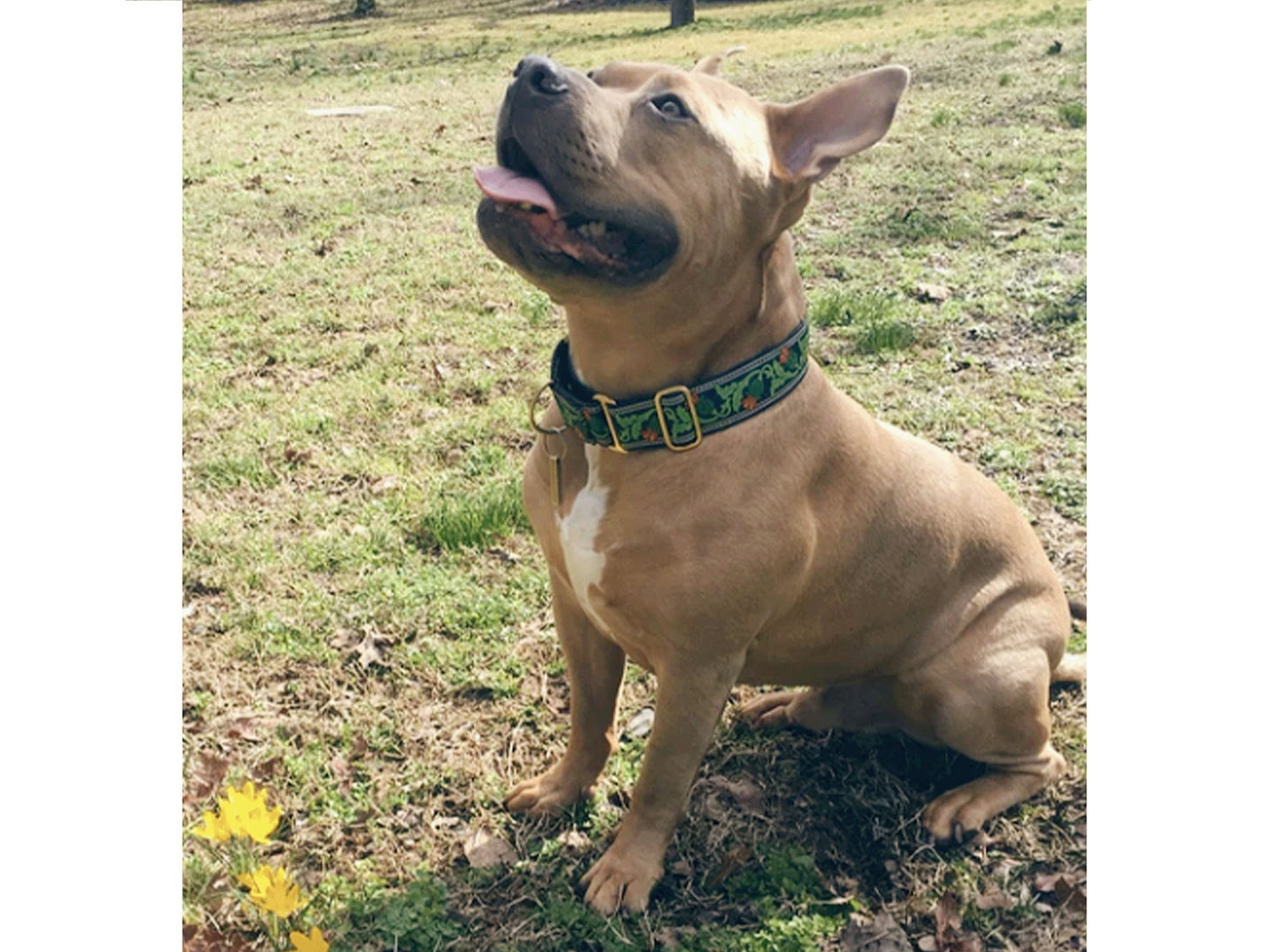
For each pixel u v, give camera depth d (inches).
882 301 75.4
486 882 41.4
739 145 34.2
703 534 36.2
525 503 40.5
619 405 35.9
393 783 45.1
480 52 144.9
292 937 35.6
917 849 42.4
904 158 97.9
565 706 48.7
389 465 62.7
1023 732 43.1
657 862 40.5
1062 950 39.3
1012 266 80.1
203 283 83.9
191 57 149.3
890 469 40.5
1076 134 99.8
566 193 31.9
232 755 46.2
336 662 50.4
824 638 41.3
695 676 38.1
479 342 75.0
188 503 59.8
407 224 94.2
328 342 75.9
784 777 45.5
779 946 38.9
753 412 36.3
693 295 34.4
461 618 52.5
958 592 42.8
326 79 139.3
